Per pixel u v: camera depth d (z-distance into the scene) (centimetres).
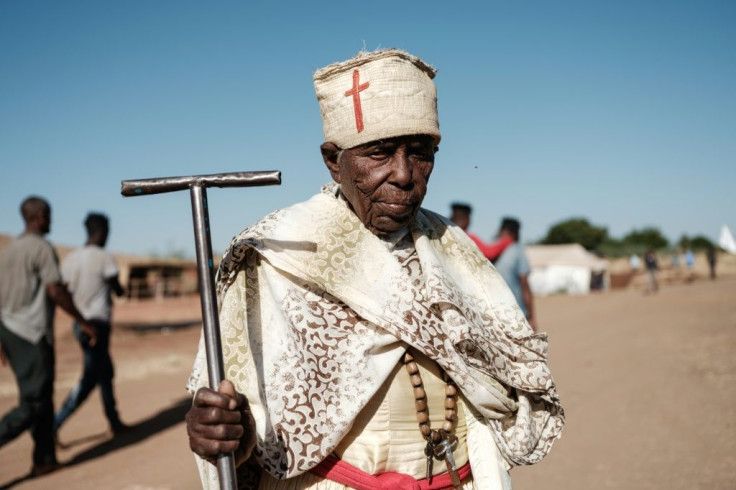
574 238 9338
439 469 185
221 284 190
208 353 159
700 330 1440
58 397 888
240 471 192
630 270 5934
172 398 872
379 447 179
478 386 182
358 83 182
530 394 199
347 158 186
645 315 1958
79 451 629
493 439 193
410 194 184
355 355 177
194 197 166
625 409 730
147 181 167
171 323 2225
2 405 809
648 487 491
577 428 661
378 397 181
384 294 181
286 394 175
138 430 705
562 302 3097
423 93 184
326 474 179
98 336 662
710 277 5034
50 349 561
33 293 554
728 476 505
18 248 554
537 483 511
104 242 684
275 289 184
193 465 569
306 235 187
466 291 200
